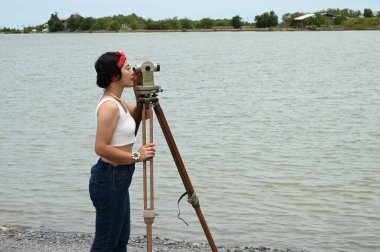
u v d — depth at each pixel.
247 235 8.98
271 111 23.80
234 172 13.10
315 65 52.09
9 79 41.97
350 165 13.86
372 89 31.81
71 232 9.02
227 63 57.09
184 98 28.95
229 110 24.22
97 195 4.93
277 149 15.86
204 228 5.29
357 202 10.85
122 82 4.95
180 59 64.75
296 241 8.75
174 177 12.42
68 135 18.25
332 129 19.16
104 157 4.84
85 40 144.75
